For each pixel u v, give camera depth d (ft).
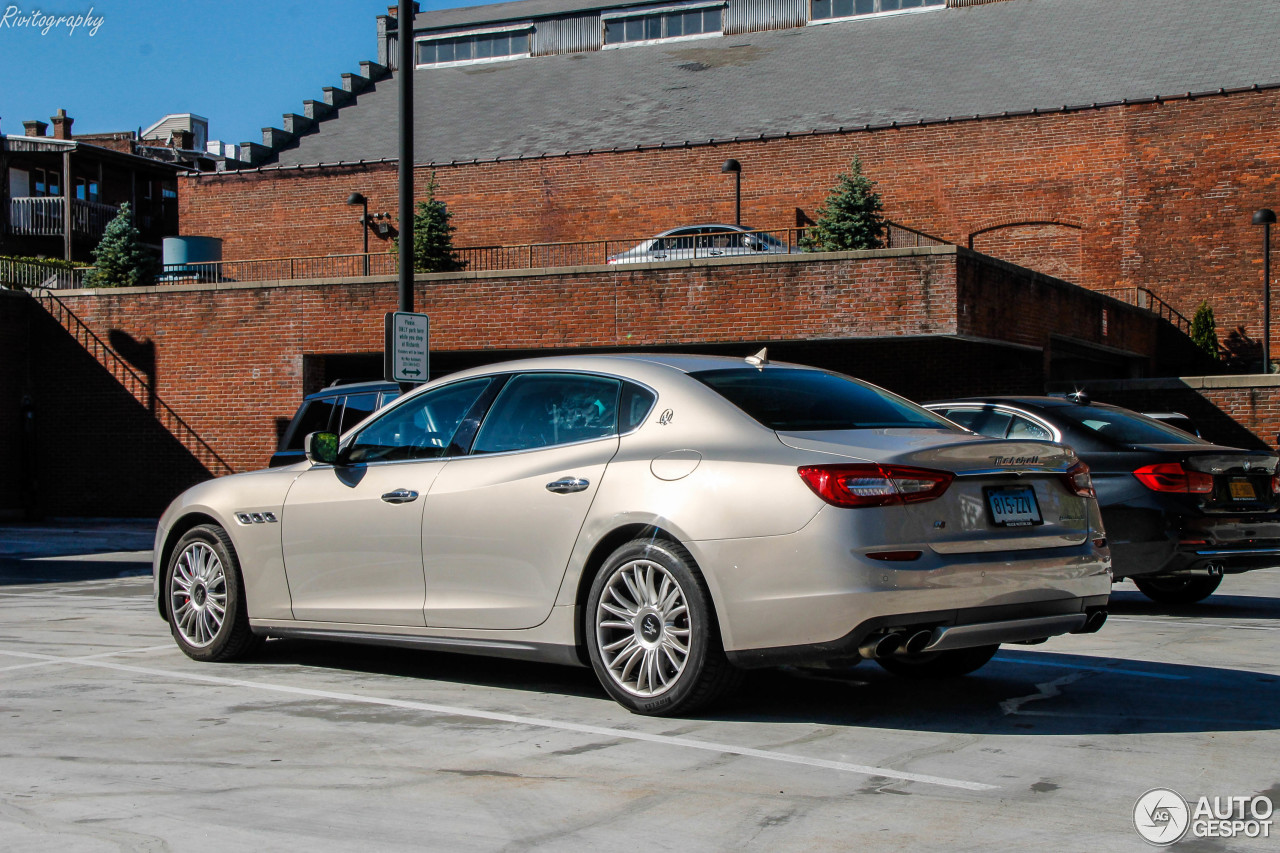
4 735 15.87
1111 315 82.02
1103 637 24.72
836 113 113.91
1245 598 33.06
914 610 15.03
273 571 20.86
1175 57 108.47
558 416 18.28
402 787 13.32
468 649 18.45
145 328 74.18
